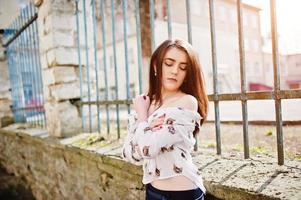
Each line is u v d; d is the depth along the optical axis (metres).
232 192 1.79
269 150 2.80
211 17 2.32
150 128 1.66
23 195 5.51
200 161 2.34
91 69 4.38
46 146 4.32
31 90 5.78
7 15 8.56
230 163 2.22
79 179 3.56
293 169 1.96
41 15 4.40
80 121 4.25
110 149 3.05
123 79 22.34
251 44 31.80
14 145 5.92
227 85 26.77
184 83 1.81
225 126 4.84
